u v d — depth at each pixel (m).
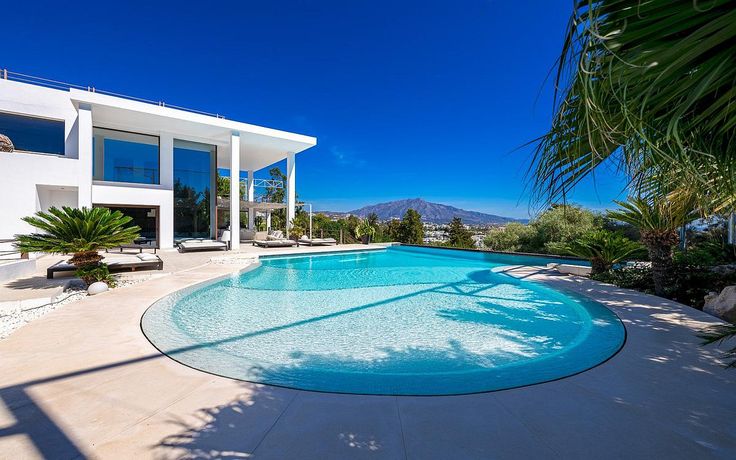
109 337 4.50
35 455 2.26
